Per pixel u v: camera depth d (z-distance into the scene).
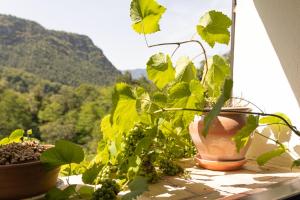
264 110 1.38
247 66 1.45
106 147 1.18
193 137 1.25
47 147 0.97
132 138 1.15
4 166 0.78
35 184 0.85
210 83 1.32
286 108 1.30
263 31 1.38
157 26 1.20
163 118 1.26
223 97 0.83
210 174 1.19
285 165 1.31
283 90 1.31
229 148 1.19
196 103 1.19
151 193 0.97
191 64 1.30
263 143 1.39
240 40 1.48
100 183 1.01
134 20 1.17
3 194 0.81
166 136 1.36
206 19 1.26
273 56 1.34
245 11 1.45
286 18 1.29
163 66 1.22
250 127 1.07
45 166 0.85
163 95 1.22
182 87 1.17
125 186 1.00
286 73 1.30
